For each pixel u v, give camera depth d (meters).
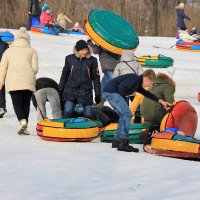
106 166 17.81
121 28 29.84
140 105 24.30
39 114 25.05
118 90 21.38
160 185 15.32
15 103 24.44
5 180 15.51
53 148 21.17
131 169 17.45
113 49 28.58
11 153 19.70
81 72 24.27
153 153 21.11
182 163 18.81
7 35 54.91
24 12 98.56
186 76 48.75
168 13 107.06
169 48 66.31
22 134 24.47
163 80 23.69
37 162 18.11
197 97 41.53
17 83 24.31
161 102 22.06
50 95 24.91
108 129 23.69
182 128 23.44
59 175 16.31
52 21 73.56
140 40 74.00
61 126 22.81
